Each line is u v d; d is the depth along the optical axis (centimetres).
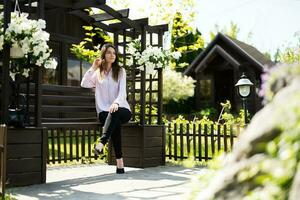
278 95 155
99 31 1134
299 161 118
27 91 560
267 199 123
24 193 488
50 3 645
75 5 686
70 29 1477
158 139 769
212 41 2558
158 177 616
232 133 797
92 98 733
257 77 2475
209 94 2689
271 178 124
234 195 145
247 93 875
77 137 836
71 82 1505
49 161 801
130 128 752
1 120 523
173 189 508
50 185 546
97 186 536
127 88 805
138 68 770
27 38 520
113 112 627
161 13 1440
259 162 141
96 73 687
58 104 1237
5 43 518
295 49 1631
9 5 529
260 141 148
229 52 2597
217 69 2609
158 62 759
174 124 855
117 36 827
